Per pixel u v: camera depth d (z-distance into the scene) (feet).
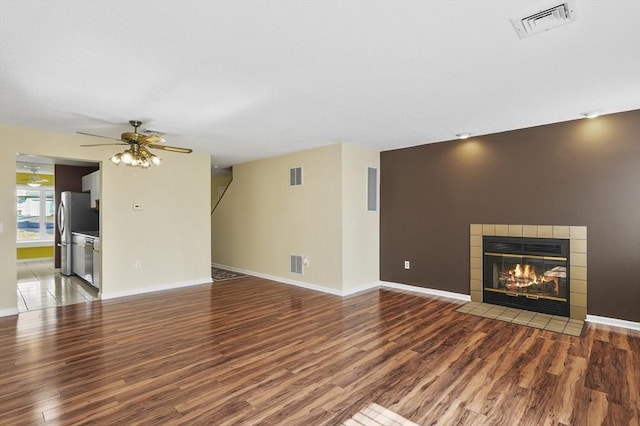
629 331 11.65
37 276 21.24
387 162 18.83
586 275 12.77
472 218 15.70
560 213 13.33
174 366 9.03
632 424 6.65
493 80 9.11
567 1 5.71
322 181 17.72
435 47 7.30
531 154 14.01
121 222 16.56
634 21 6.30
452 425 6.62
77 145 15.14
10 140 13.43
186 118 12.44
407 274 17.98
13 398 7.45
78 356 9.61
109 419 6.73
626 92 10.05
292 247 19.27
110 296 16.15
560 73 8.67
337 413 6.98
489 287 15.28
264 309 14.33
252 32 6.64
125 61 7.85
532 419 6.81
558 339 10.96
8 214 13.43
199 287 18.51
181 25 6.36
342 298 16.20
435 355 9.76
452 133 15.02
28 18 6.07
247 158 21.09
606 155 12.35
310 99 10.51
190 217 19.01
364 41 7.04
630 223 11.93
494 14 6.10
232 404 7.28
